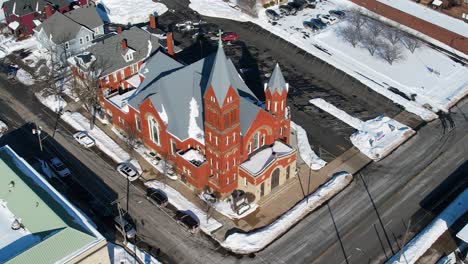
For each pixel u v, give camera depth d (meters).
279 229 82.81
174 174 91.94
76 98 108.62
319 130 102.31
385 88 113.44
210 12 137.00
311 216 85.06
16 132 100.75
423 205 87.12
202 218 84.50
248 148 87.06
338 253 79.50
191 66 91.00
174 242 81.00
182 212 84.56
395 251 79.81
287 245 80.62
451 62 121.12
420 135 101.50
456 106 109.00
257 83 112.75
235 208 84.69
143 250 79.56
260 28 131.88
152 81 97.69
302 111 106.88
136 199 87.81
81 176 91.81
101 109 104.88
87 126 102.19
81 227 70.81
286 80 115.19
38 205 73.25
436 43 127.38
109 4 140.62
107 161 94.81
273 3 139.25
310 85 114.00
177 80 89.44
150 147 95.56
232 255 79.25
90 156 95.75
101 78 103.12
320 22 132.75
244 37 128.50
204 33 128.88
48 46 117.12
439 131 102.50
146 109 89.69
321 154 96.94
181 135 87.50
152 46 110.81
